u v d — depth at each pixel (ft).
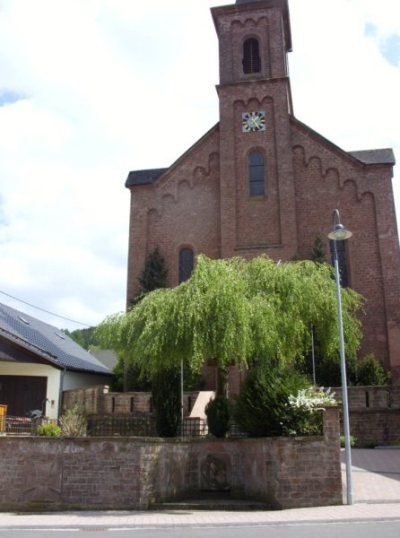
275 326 57.62
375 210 103.81
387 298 98.68
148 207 111.45
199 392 82.33
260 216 105.81
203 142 112.98
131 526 38.24
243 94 112.37
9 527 38.63
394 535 32.24
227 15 118.52
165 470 50.60
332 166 107.24
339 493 45.37
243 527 37.19
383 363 96.12
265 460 48.24
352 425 76.95
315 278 67.31
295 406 48.96
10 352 88.53
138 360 57.11
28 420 59.67
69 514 45.50
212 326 52.65
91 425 61.05
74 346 128.98
